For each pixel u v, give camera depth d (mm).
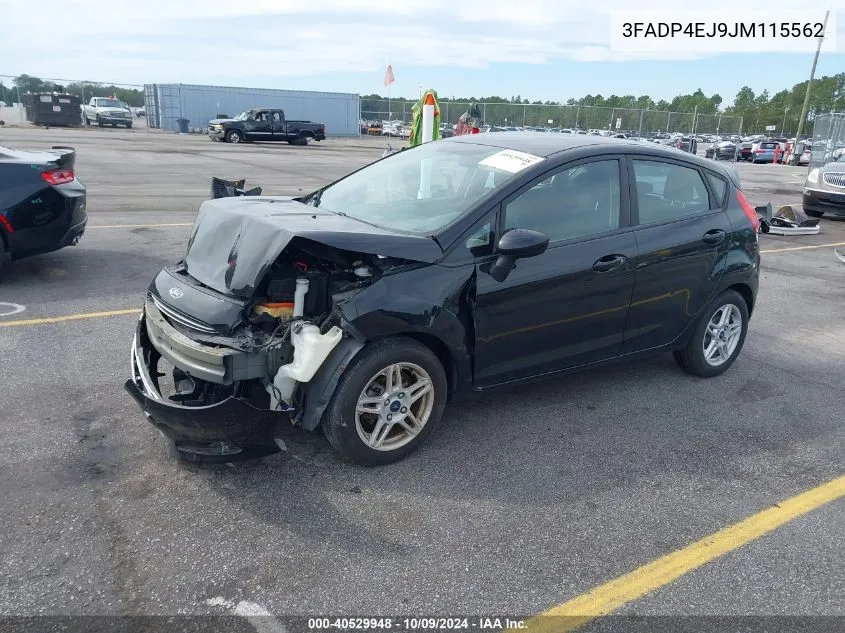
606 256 4121
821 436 4316
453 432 4117
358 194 4434
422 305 3475
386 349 3447
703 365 5066
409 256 3461
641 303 4406
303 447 3805
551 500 3451
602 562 2998
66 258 7812
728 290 5039
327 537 3061
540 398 4680
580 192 4125
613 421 4379
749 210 5098
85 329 5492
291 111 46125
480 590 2785
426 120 9703
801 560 3074
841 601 2824
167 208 11766
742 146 41156
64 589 2664
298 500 3322
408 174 4457
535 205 3926
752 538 3221
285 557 2918
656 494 3561
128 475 3453
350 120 48688
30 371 4625
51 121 36062
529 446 3994
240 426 3219
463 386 3865
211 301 3416
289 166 20891
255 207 3949
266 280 3459
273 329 3387
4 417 3967
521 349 3957
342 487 3449
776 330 6504
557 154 4105
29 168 6586
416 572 2869
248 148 29531
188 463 3574
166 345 3438
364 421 3623
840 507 3518
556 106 41781
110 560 2838
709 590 2854
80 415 4035
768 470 3865
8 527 3002
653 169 4504
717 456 3998
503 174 3982
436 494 3441
